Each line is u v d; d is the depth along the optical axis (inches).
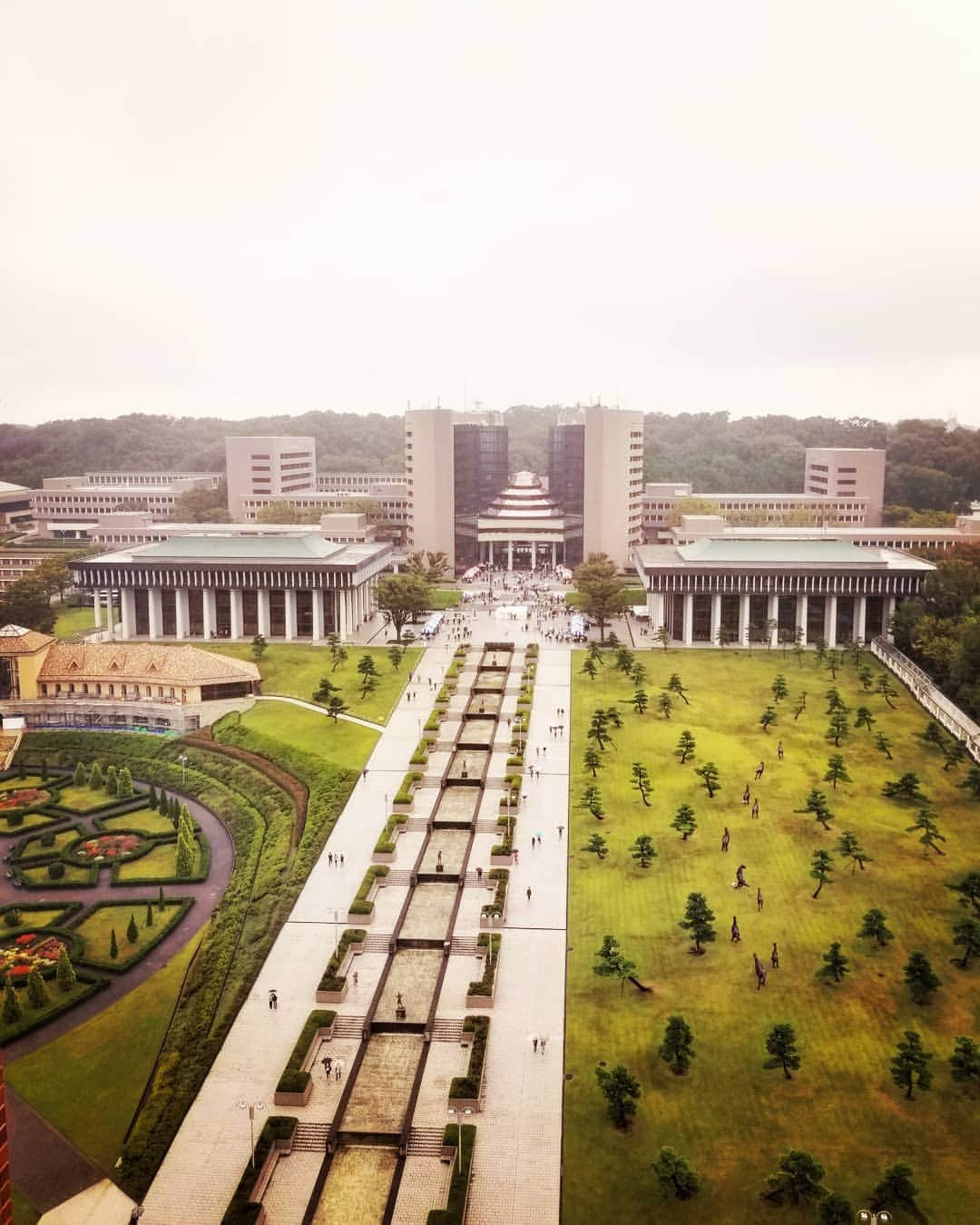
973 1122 4648.1
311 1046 5305.1
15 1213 4367.6
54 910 6914.4
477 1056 5147.6
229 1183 4480.8
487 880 6914.4
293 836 7755.9
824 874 6688.0
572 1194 4340.6
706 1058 5108.3
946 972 5762.8
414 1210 4320.9
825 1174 4352.9
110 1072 5275.6
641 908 6510.8
